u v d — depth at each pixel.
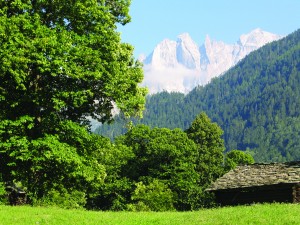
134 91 35.94
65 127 33.00
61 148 31.09
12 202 38.66
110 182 80.50
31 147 30.55
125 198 81.62
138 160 83.19
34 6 33.53
